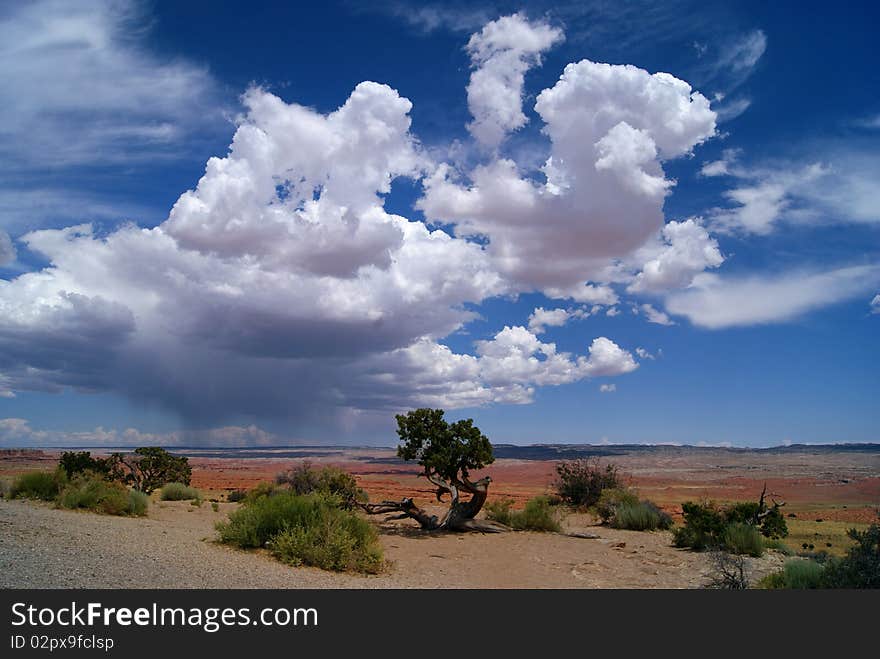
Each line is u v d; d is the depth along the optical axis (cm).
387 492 5509
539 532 2544
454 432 2625
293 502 1630
